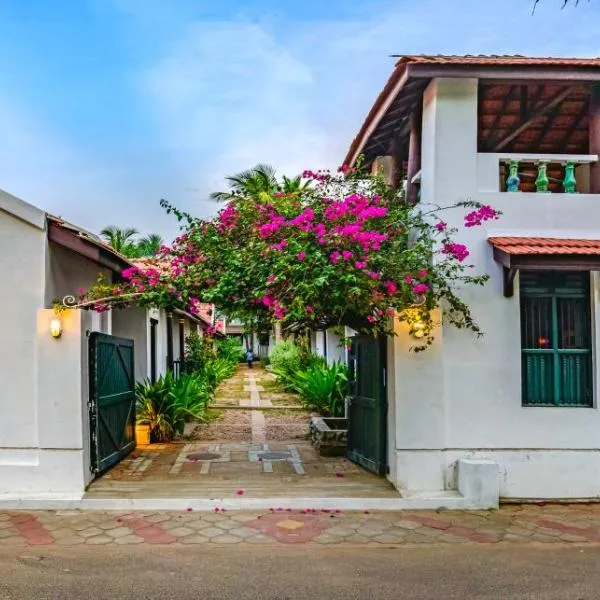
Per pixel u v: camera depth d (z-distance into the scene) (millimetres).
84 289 9125
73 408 7727
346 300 7020
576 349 8117
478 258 8031
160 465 9391
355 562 5820
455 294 7969
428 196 8352
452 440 7930
